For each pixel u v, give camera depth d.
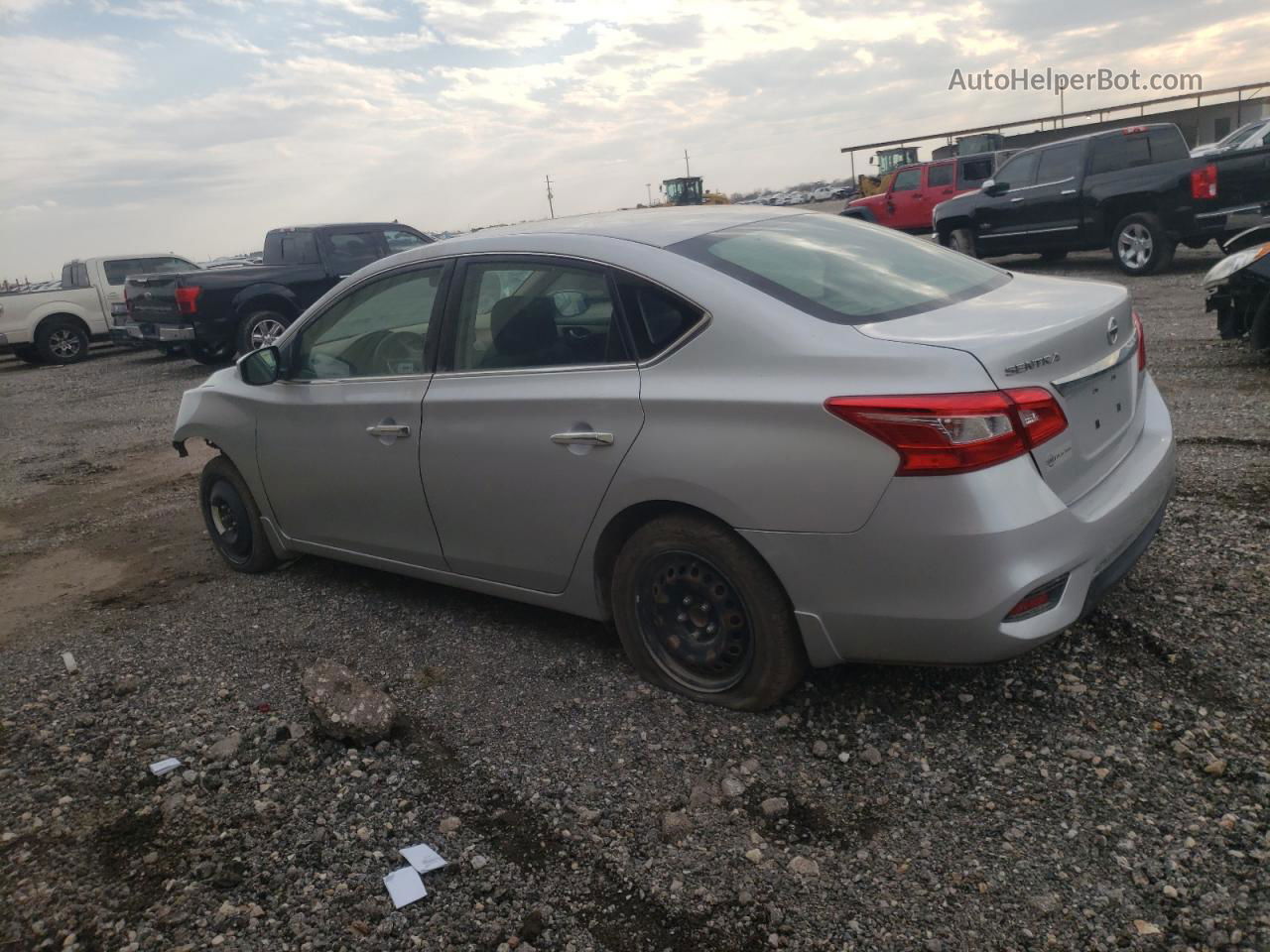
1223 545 3.99
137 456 8.84
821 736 3.05
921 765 2.86
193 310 12.85
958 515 2.59
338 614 4.48
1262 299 6.79
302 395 4.36
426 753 3.24
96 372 16.31
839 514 2.74
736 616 3.12
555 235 3.54
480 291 3.68
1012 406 2.60
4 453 9.67
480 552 3.78
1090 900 2.28
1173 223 12.56
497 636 4.04
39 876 2.79
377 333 4.07
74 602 5.07
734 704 3.21
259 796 3.08
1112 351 3.08
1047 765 2.78
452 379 3.72
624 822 2.77
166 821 2.99
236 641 4.30
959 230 15.04
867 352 2.74
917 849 2.53
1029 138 44.12
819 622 2.90
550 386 3.37
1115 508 2.90
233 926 2.52
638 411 3.12
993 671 3.26
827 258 3.38
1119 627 3.44
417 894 2.56
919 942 2.23
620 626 3.43
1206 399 6.36
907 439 2.60
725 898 2.44
